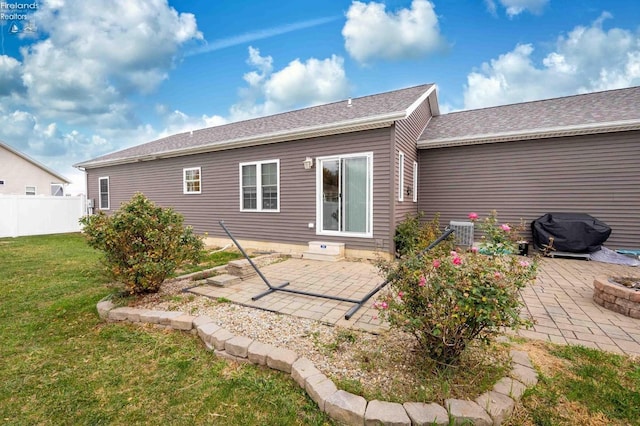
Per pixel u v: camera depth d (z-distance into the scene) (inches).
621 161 264.4
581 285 183.0
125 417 79.0
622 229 265.6
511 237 93.5
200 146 358.3
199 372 98.0
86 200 534.9
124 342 119.3
